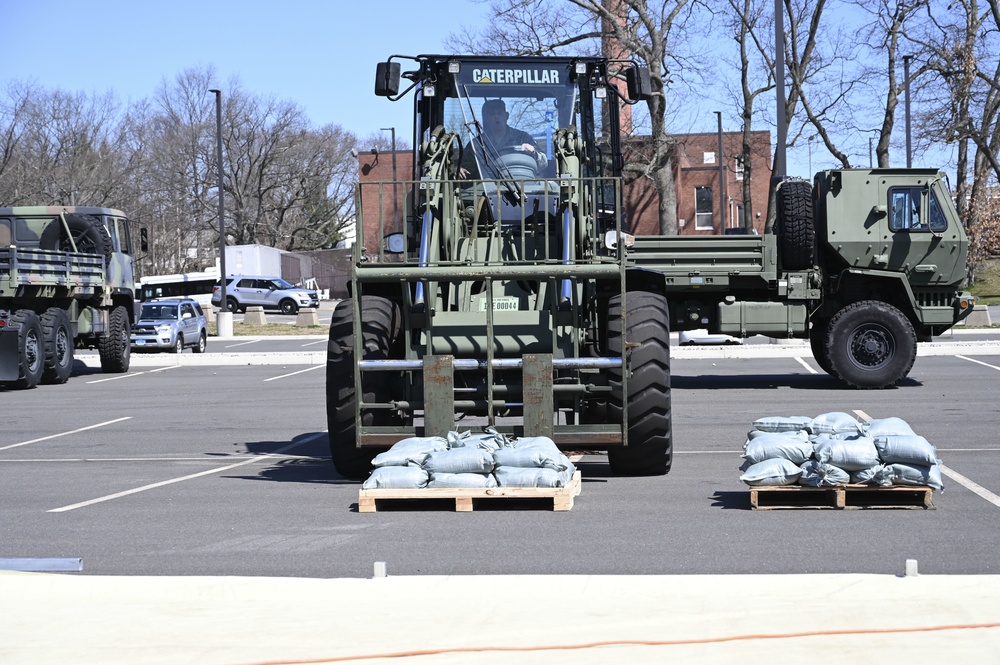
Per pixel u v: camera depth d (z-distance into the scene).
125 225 28.86
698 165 64.31
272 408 18.30
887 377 19.34
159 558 7.36
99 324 26.95
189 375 26.28
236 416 17.17
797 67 45.84
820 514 8.39
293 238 96.06
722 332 20.50
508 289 10.24
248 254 70.12
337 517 8.65
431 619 5.64
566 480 8.75
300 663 5.11
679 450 12.27
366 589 6.09
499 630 5.45
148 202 88.81
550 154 11.21
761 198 63.97
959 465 10.77
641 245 20.03
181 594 6.14
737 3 46.25
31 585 6.22
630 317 9.93
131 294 28.83
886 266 20.14
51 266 24.02
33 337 23.17
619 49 42.25
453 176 10.91
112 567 7.12
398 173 60.19
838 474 8.43
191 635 5.50
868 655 5.04
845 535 7.64
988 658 4.98
